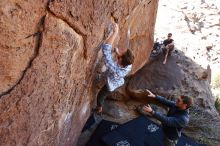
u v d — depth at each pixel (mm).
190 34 13414
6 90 2809
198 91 8617
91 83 4672
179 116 5223
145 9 6348
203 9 15117
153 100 7918
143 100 7973
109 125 6965
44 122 3471
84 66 4004
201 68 9719
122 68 4410
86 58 3941
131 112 7738
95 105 5625
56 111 3646
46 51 3035
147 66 8781
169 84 8469
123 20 4984
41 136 3514
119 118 7461
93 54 4137
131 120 7180
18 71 2828
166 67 8938
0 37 2537
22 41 2732
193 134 7570
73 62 3588
